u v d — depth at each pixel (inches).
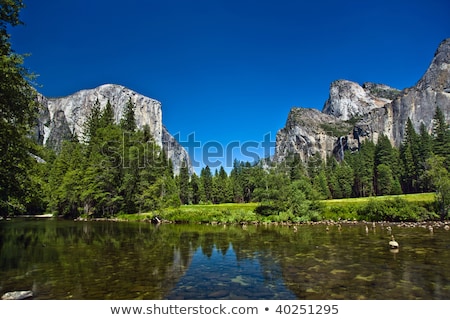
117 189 2514.8
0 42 682.8
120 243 1007.6
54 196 2655.0
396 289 483.5
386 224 1555.1
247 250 850.8
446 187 1675.7
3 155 724.0
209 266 655.8
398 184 3442.4
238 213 1883.6
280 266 648.4
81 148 3181.6
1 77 638.5
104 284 518.3
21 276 569.9
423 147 3506.4
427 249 833.5
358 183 3983.8
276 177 1958.7
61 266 658.2
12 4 681.0
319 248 865.5
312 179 3907.5
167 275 580.4
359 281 528.1
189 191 4436.5
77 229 1515.7
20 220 2247.8
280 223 1724.9
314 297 450.0
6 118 717.3
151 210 2253.9
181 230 1441.9
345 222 1692.9
